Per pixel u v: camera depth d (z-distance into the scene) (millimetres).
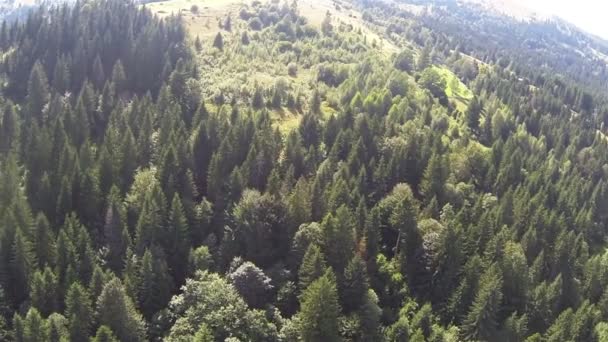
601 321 103812
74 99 172625
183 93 172500
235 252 110188
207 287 93188
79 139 147375
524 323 99062
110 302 89250
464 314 100938
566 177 161125
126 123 146125
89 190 117438
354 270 100562
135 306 97062
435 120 178375
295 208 113750
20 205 108500
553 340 95438
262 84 189750
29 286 98188
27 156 134000
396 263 112250
